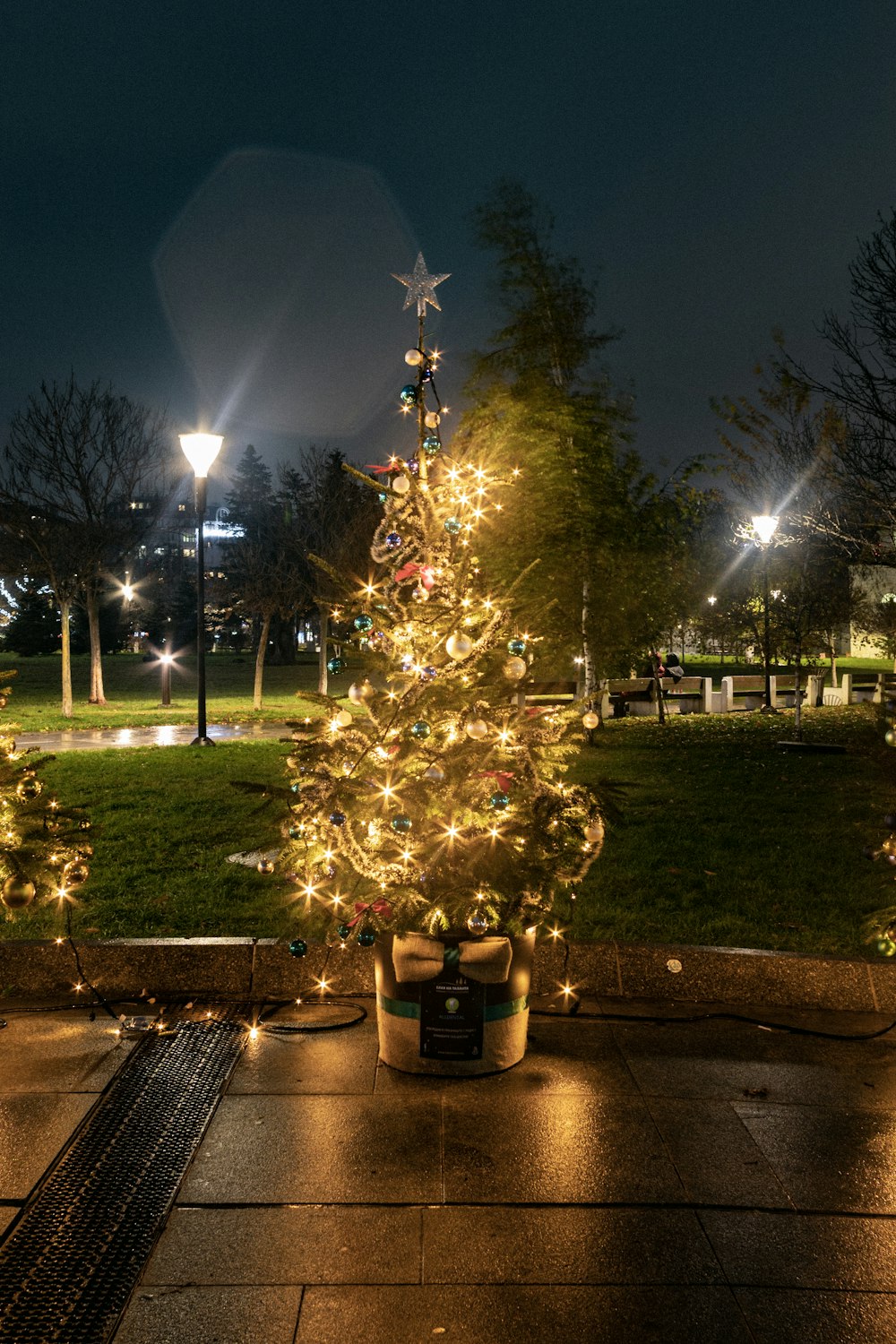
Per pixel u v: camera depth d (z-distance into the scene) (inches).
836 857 332.8
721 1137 157.0
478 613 194.7
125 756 621.6
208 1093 171.3
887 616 924.0
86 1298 118.0
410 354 201.2
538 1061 185.8
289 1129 158.7
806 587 972.6
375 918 181.0
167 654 1132.5
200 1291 119.4
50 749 702.5
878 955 223.3
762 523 753.6
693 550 900.6
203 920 258.8
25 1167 146.0
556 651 605.3
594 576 625.6
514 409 632.4
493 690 191.3
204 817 398.0
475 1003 176.9
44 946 217.8
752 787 480.4
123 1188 140.9
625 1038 196.9
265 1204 137.3
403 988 179.5
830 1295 119.6
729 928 255.0
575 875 191.0
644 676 973.2
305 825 189.0
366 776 186.5
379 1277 122.1
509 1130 158.9
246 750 661.9
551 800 188.1
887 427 689.6
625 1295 119.4
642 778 508.1
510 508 587.8
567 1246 128.4
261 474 3097.9
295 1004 213.9
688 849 345.1
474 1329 113.3
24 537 980.6
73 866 209.8
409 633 192.4
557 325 673.6
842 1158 150.9
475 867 183.9
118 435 1018.7
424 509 198.8
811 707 1024.2
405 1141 155.2
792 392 812.6
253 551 1357.0
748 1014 209.6
